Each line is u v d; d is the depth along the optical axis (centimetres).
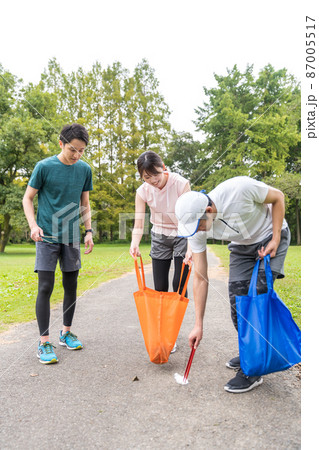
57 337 330
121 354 283
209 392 215
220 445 161
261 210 228
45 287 278
